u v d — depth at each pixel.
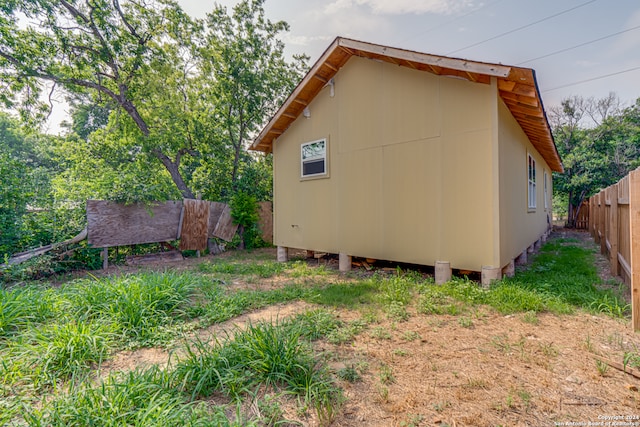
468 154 4.75
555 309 3.57
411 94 5.39
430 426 1.79
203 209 9.08
